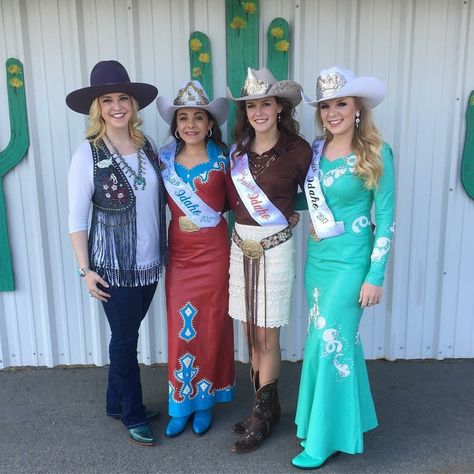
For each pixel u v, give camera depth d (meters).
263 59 2.81
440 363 3.17
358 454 2.37
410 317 3.15
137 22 2.76
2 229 2.95
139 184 2.24
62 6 2.73
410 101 2.88
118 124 2.21
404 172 2.95
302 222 2.98
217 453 2.38
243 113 2.38
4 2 2.72
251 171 2.28
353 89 2.03
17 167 2.91
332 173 2.14
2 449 2.41
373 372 3.07
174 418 2.54
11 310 3.10
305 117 2.86
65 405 2.77
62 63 2.80
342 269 2.17
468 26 2.80
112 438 2.49
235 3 2.69
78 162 2.20
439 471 2.25
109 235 2.23
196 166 2.37
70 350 3.17
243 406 2.76
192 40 2.72
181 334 2.44
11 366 3.17
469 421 2.60
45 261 3.02
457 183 2.99
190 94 2.29
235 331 3.16
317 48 2.79
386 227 2.12
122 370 2.40
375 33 2.80
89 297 3.09
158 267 2.39
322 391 2.19
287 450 2.40
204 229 2.38
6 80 2.79
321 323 2.20
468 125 2.89
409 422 2.59
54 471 2.27
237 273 2.37
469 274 3.12
